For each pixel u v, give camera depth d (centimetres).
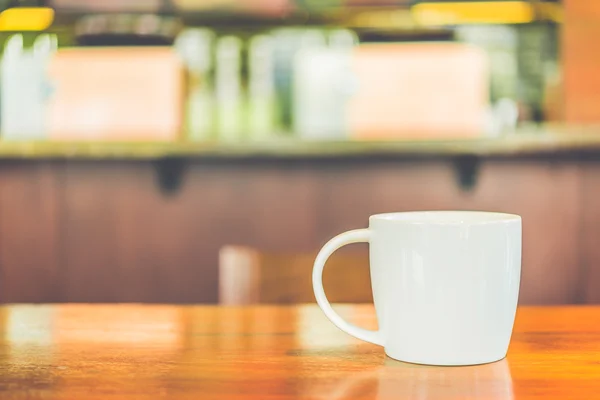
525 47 324
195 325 81
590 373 58
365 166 246
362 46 314
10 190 248
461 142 232
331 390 54
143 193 247
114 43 304
